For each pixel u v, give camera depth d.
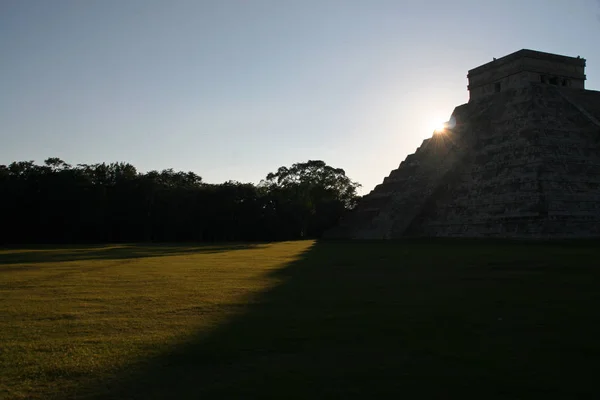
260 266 30.42
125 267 30.48
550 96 63.88
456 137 71.50
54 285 21.58
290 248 52.78
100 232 94.50
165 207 93.44
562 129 58.81
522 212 52.91
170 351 10.74
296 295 18.27
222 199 93.31
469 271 25.66
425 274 24.78
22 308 15.85
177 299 17.48
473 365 9.62
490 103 70.00
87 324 13.41
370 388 8.48
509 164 57.91
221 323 13.43
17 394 8.34
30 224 90.25
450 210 62.28
